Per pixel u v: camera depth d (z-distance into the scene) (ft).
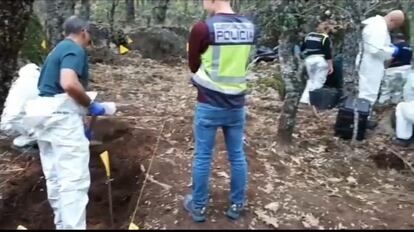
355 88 21.17
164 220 13.14
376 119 22.66
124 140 18.57
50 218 15.49
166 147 17.65
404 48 24.20
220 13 11.66
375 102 23.03
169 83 29.78
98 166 17.33
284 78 17.92
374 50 21.39
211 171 15.64
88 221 14.99
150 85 28.78
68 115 12.55
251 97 25.88
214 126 12.04
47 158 13.42
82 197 12.98
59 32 24.61
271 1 18.34
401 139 20.08
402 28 26.99
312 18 19.26
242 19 11.84
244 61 11.80
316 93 24.71
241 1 31.24
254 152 17.48
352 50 23.00
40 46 25.64
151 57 40.09
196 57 11.69
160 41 40.55
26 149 18.13
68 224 12.81
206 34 11.39
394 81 24.41
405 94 22.38
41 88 12.82
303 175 16.57
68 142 12.60
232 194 13.04
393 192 16.26
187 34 43.68
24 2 15.33
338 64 25.77
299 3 17.06
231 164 12.77
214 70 11.59
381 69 21.97
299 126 21.59
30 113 12.53
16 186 16.49
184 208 13.52
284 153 17.95
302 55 18.61
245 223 13.07
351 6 21.27
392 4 26.94
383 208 14.85
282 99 25.43
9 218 15.51
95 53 35.53
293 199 14.57
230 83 11.71
